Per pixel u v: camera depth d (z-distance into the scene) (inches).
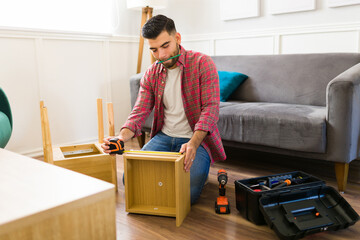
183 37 138.6
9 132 71.4
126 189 59.4
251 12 116.7
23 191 25.6
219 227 54.9
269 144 77.9
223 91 101.3
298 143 73.0
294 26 109.6
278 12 111.3
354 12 97.9
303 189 55.0
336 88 66.7
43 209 22.6
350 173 81.7
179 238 51.7
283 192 53.9
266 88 99.1
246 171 84.4
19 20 102.3
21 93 101.7
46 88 107.7
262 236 51.7
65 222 23.9
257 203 53.5
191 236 52.2
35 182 27.7
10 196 24.7
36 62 104.2
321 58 91.7
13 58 98.8
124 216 59.7
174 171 58.5
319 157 71.7
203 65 61.7
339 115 67.0
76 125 117.9
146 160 59.8
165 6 123.6
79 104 118.2
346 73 70.2
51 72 108.6
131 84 106.9
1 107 75.3
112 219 26.9
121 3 131.3
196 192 62.9
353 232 52.3
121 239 51.7
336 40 102.3
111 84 129.3
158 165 59.4
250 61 104.9
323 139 69.6
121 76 133.1
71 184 27.2
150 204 61.5
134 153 58.9
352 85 65.6
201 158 63.7
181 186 55.1
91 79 121.4
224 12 123.8
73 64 114.9
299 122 72.3
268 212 52.2
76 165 68.3
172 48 58.9
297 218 51.6
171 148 66.2
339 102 66.6
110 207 26.7
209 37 130.4
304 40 108.5
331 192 56.4
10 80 98.8
